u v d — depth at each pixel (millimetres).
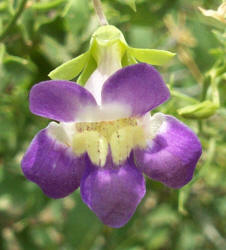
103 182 72
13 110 114
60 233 120
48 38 103
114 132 75
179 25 116
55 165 72
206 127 108
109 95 68
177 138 72
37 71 106
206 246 139
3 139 117
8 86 108
